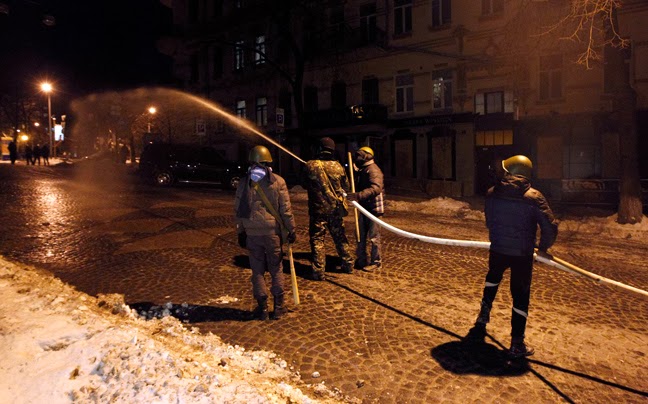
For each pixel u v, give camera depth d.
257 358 3.30
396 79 21.08
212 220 9.64
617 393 3.02
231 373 2.93
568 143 16.64
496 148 18.30
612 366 3.40
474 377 3.18
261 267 4.11
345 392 2.93
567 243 8.47
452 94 19.17
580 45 15.84
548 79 17.00
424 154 20.06
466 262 6.45
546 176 17.11
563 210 13.93
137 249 6.85
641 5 15.09
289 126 25.80
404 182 20.27
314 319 4.18
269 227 4.02
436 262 6.41
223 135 29.50
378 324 4.09
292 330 3.91
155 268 5.82
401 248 7.34
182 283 5.20
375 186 5.58
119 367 2.71
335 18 23.27
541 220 3.42
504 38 17.62
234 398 2.46
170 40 32.03
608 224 10.16
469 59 18.58
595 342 3.81
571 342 3.80
